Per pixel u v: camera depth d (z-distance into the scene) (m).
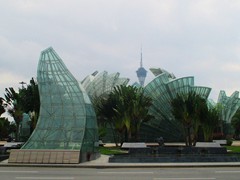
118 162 29.77
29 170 24.33
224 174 20.69
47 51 35.44
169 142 87.44
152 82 87.88
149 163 28.47
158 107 88.00
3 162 31.33
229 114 108.69
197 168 25.14
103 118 80.38
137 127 63.81
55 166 27.62
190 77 88.56
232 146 65.06
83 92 34.75
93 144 34.91
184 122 59.00
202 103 54.69
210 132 52.38
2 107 57.91
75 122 33.09
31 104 58.25
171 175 20.12
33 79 59.38
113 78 96.75
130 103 63.47
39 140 32.53
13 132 93.00
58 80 34.44
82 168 26.03
